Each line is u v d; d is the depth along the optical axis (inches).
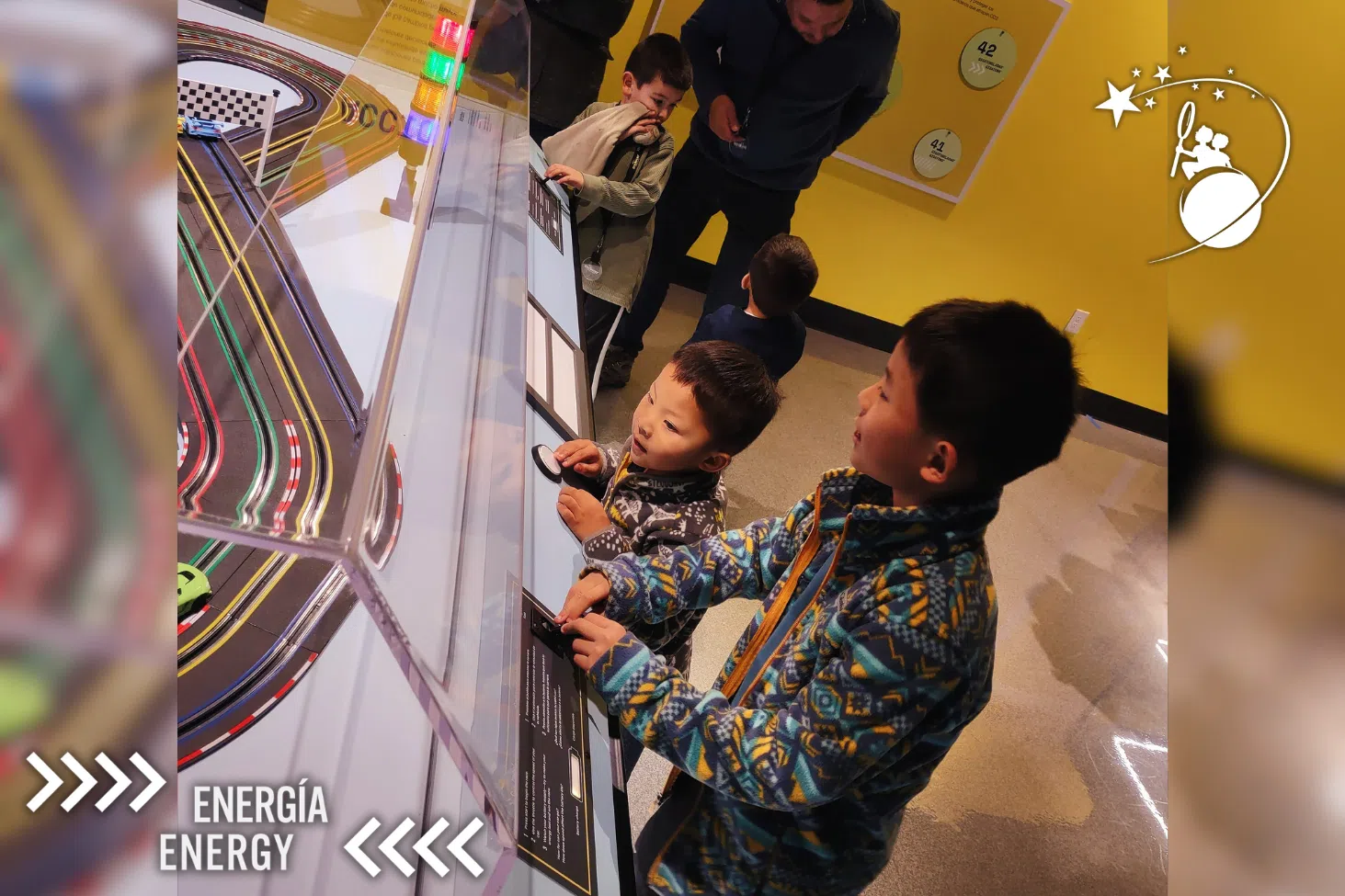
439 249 51.2
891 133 161.5
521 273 56.5
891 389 30.9
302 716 28.3
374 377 35.9
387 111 58.7
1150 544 152.5
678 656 56.7
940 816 86.7
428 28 66.2
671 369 49.8
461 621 28.2
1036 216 173.3
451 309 45.8
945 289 181.0
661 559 42.8
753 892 38.5
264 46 75.7
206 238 45.6
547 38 109.3
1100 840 90.0
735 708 34.0
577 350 65.1
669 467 50.6
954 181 167.9
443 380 39.1
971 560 31.3
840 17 97.2
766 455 129.6
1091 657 118.4
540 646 37.2
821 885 37.7
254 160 57.7
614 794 35.3
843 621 31.8
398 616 24.9
